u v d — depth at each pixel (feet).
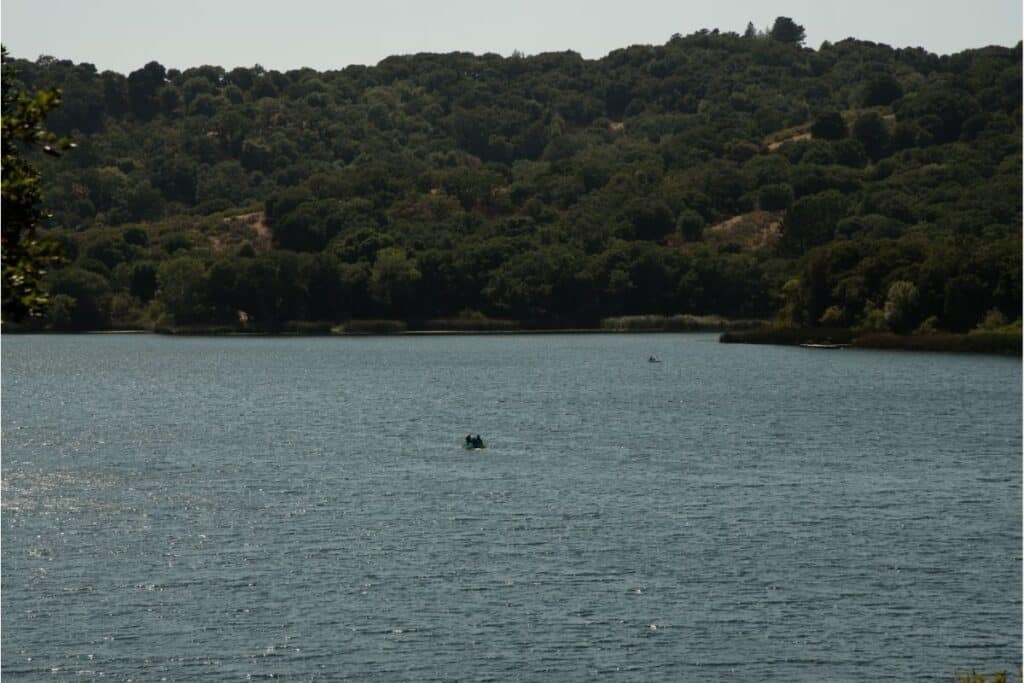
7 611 645.51
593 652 593.01
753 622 630.74
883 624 627.87
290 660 583.99
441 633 615.98
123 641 606.55
